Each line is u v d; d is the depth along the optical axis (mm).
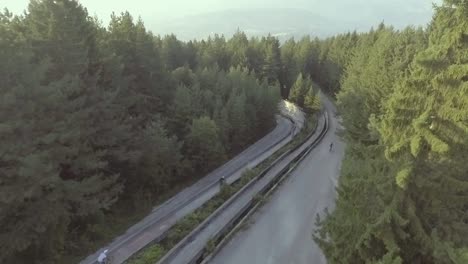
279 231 26500
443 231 13031
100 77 30578
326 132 68000
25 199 20453
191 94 51281
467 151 12930
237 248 23875
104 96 27703
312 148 54938
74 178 26578
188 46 99812
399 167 13094
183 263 21766
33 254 21703
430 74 12617
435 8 12555
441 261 11602
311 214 29688
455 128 12555
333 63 108875
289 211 30094
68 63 25078
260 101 68688
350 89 50406
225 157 50875
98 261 21672
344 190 14641
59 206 21094
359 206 13906
